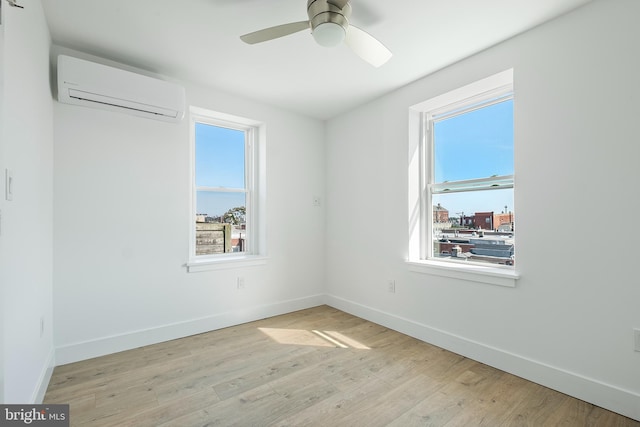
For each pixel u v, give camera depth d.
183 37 2.08
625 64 1.64
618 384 1.65
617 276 1.66
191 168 2.93
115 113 2.39
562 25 1.85
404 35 2.04
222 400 1.78
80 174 2.25
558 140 1.87
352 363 2.23
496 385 1.94
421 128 2.88
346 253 3.47
